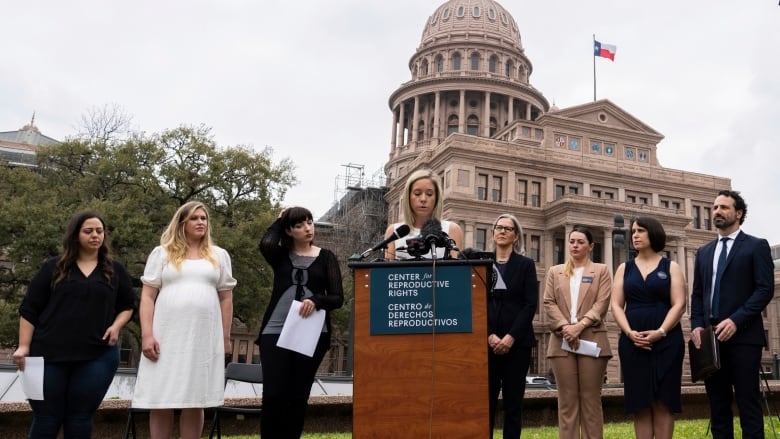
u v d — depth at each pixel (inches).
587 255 295.7
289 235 239.1
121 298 246.8
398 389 173.6
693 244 2385.6
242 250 1267.2
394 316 176.7
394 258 233.5
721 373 260.5
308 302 222.1
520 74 3572.8
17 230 1165.1
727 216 270.1
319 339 227.5
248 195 1435.8
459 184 2171.5
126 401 378.3
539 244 2194.9
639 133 2460.6
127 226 1179.3
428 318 176.1
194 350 227.9
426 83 3297.2
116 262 248.4
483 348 173.9
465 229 2126.0
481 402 171.6
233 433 402.3
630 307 263.7
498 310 269.9
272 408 217.5
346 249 2121.1
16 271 1183.6
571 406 274.5
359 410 173.5
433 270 177.2
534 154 2292.1
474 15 3558.1
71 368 228.2
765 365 2768.2
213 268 239.9
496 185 2229.3
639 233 269.7
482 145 2225.6
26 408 350.9
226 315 247.6
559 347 280.5
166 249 238.1
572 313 283.9
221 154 1366.9
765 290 255.1
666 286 258.8
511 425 257.8
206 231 245.0
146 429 381.1
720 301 263.9
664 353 251.0
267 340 224.8
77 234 235.0
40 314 230.7
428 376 173.6
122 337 1541.6
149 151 1302.9
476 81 3250.5
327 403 432.5
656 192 2413.9
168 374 224.5
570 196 2110.0
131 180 1314.0
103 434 371.2
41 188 1294.3
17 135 2655.0
